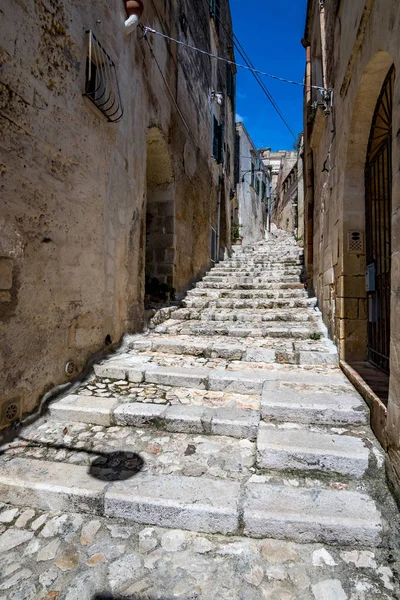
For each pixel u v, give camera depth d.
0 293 2.37
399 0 1.90
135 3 4.05
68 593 1.53
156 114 5.34
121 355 3.93
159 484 2.05
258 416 2.67
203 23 8.55
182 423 2.63
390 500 1.91
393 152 1.97
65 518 1.96
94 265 3.52
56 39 2.82
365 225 3.53
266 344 4.15
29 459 2.30
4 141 2.34
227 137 11.98
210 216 9.33
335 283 4.02
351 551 1.73
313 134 5.59
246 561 1.69
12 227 2.45
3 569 1.64
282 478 2.13
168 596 1.51
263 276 7.97
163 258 6.44
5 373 2.44
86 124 3.29
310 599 1.49
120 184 4.05
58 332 3.01
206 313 5.52
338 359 3.71
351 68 3.12
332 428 2.54
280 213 27.95
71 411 2.79
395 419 1.93
